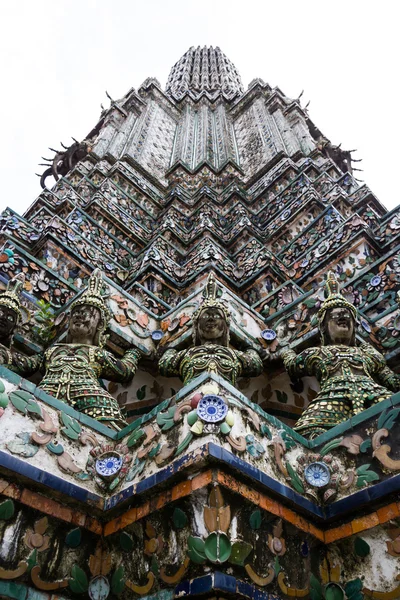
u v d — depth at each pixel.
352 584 4.25
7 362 6.68
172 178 19.56
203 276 11.01
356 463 4.61
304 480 4.62
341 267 10.39
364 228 10.43
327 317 7.26
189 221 15.82
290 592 4.01
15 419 4.48
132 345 8.04
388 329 7.95
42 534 4.20
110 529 4.46
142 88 26.75
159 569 3.97
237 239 13.89
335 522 4.47
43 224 12.25
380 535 4.24
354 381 6.14
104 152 19.81
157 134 23.69
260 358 7.69
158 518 4.15
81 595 4.23
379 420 4.67
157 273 11.26
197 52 35.97
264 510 4.09
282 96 24.88
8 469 4.11
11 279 8.03
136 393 8.12
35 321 8.09
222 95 27.61
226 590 3.57
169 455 4.25
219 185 19.27
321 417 5.70
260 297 10.69
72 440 4.77
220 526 3.75
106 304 7.91
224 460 3.90
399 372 7.61
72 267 10.30
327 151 20.02
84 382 6.16
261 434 4.52
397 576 4.04
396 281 8.85
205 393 4.39
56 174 18.94
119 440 5.06
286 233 13.60
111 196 15.13
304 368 6.97
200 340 7.16
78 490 4.45
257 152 21.50
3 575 3.88
